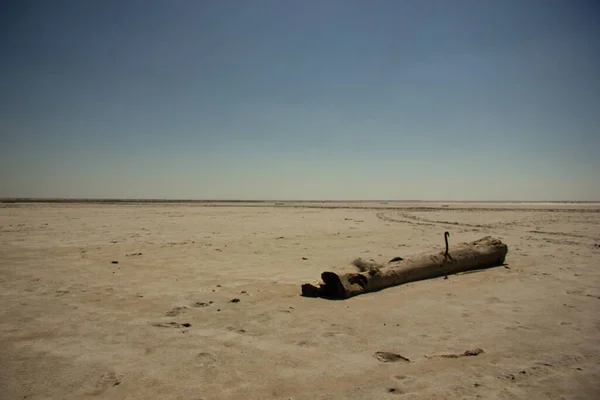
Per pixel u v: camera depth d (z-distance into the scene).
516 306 6.76
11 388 3.75
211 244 14.41
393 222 27.03
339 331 5.49
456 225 24.23
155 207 56.88
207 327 5.60
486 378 4.06
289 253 12.43
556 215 36.03
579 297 7.32
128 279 8.55
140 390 3.74
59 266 9.93
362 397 3.64
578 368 4.32
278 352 4.71
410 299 7.30
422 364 4.40
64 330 5.39
